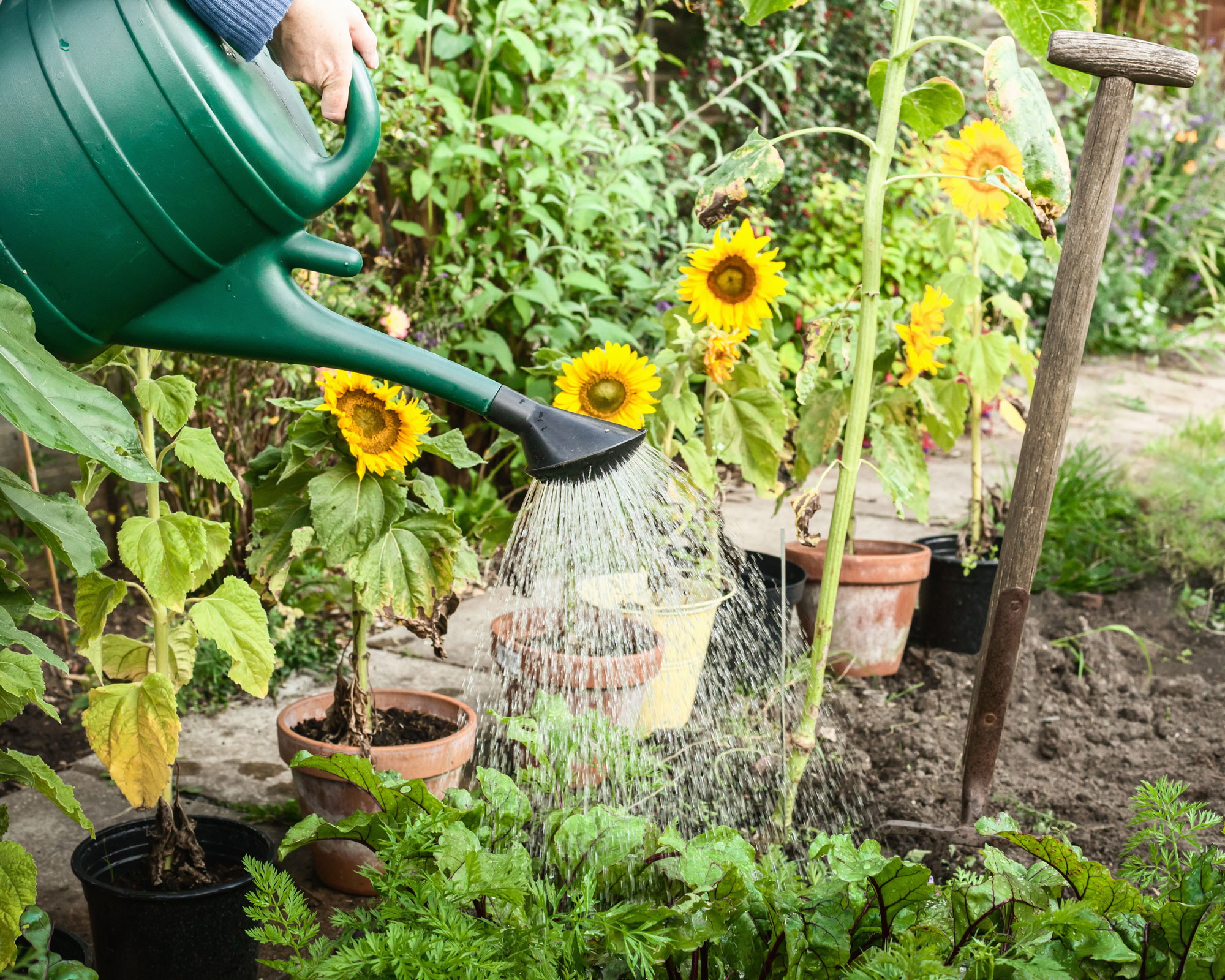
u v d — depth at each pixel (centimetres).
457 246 372
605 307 423
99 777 242
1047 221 166
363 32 117
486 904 126
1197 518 361
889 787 231
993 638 196
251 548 201
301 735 201
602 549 161
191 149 104
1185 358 743
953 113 196
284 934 126
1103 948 118
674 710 230
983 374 287
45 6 104
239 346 116
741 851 129
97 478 161
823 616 189
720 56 465
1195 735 256
